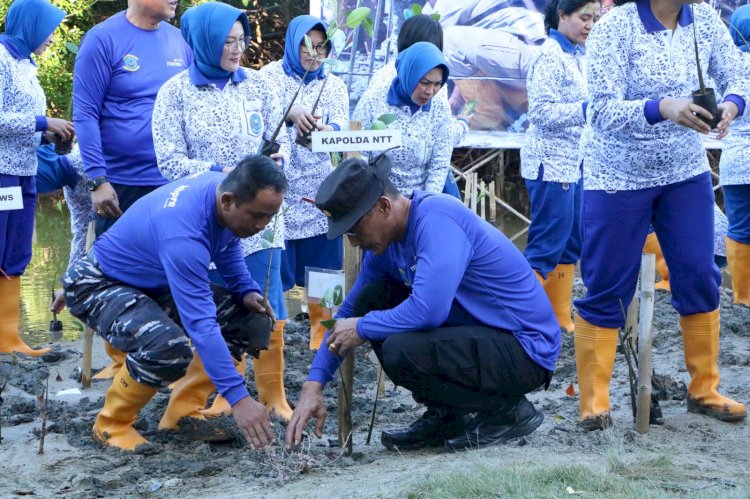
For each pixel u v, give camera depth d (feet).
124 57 20.53
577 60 22.33
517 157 51.24
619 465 13.14
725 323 24.13
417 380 14.35
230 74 18.15
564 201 22.94
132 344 15.08
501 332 14.58
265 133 18.66
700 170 15.69
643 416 15.61
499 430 15.11
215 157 17.87
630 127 14.70
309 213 22.34
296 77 22.17
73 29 55.52
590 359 16.24
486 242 14.48
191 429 16.58
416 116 20.49
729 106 14.87
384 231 14.08
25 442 16.51
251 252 17.75
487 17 39.27
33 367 22.47
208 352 14.08
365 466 14.32
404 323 13.93
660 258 28.02
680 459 13.96
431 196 14.34
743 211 26.09
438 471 12.94
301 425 14.49
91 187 20.24
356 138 15.07
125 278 15.46
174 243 14.25
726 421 16.56
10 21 22.77
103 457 15.69
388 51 38.24
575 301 16.46
